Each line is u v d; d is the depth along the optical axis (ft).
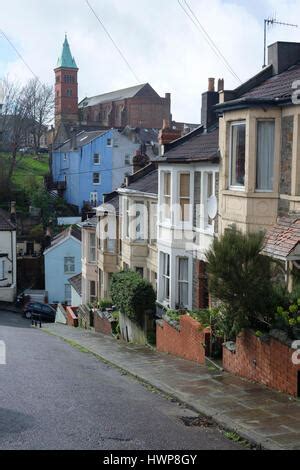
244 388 38.63
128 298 66.08
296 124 47.34
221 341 47.44
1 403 35.50
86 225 118.62
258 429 29.94
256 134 50.78
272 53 60.44
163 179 73.46
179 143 78.74
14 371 46.88
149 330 64.85
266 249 45.60
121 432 29.84
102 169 232.94
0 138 259.60
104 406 35.40
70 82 405.18
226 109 53.67
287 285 42.68
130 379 45.78
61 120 359.46
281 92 50.47
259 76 59.57
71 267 170.50
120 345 67.10
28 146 311.88
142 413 33.94
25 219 205.57
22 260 181.27
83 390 40.16
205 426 31.60
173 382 42.14
